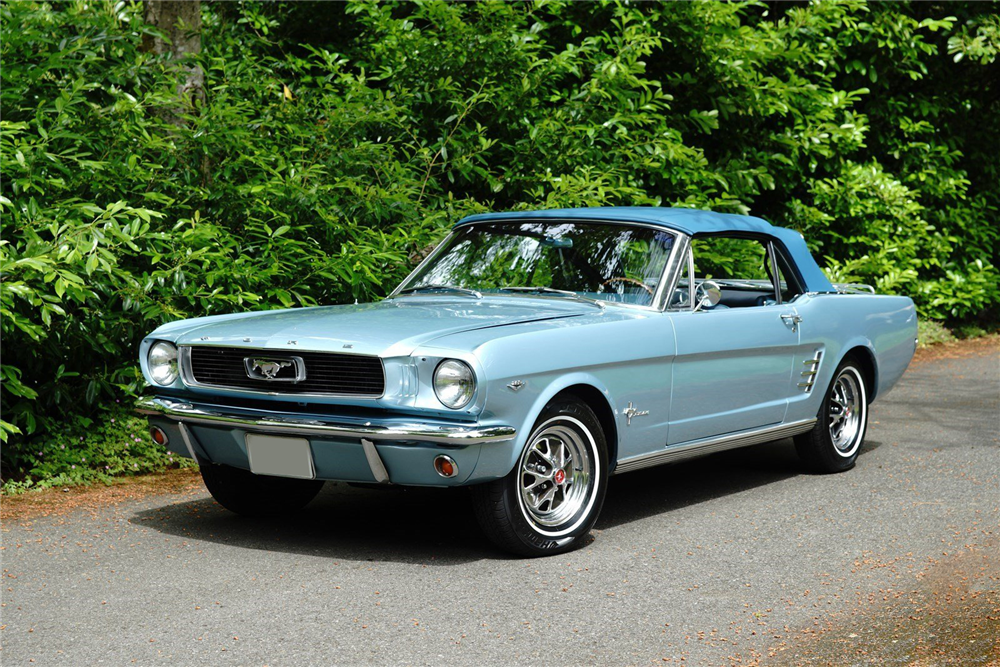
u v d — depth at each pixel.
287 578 4.71
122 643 3.93
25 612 4.27
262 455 5.02
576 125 10.38
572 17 11.86
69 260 6.15
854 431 7.16
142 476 6.77
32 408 6.79
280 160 8.05
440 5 10.62
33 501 6.08
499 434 4.67
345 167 8.70
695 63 11.95
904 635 4.05
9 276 6.28
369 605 4.36
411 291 6.23
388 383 4.70
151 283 6.90
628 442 5.45
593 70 11.10
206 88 9.34
